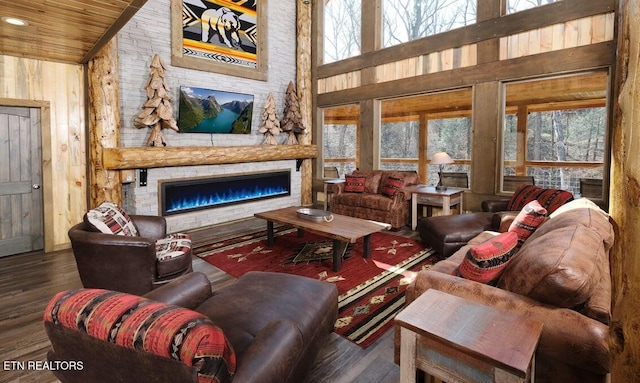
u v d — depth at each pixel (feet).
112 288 8.60
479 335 3.83
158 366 2.92
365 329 7.97
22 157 13.25
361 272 11.45
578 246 5.26
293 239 15.56
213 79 18.76
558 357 4.33
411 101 21.70
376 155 20.56
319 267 11.92
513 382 3.43
